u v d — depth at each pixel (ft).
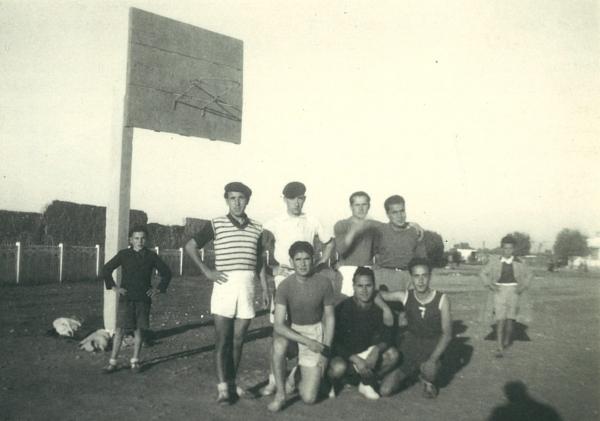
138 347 21.61
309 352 17.85
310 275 18.02
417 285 19.27
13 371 21.33
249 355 25.50
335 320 19.29
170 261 76.43
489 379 21.76
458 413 17.08
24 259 56.75
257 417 16.26
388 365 18.85
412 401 18.33
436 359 18.70
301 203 21.18
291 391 18.93
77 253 63.21
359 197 21.71
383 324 19.48
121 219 28.30
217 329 18.01
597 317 41.88
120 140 28.76
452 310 45.83
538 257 169.99
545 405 18.10
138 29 30.01
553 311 45.65
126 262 21.65
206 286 64.28
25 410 16.58
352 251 21.99
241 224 18.86
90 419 15.87
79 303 42.91
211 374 21.53
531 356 26.55
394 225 22.16
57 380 20.15
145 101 29.99
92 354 24.67
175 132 31.32
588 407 17.92
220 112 33.45
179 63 31.68
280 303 17.67
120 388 19.22
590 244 166.20
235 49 34.17
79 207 67.97
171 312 40.40
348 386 20.03
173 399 17.99
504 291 27.43
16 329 30.42
